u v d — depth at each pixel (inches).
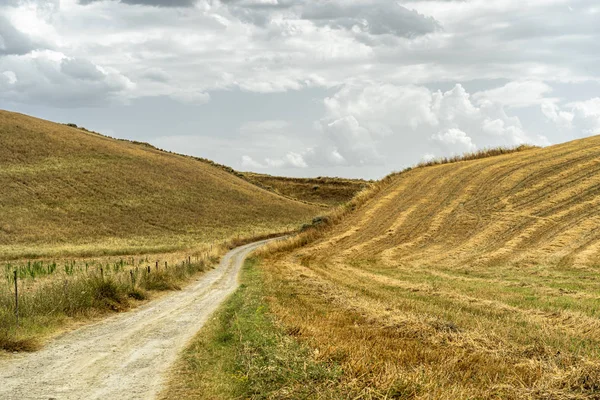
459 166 2497.5
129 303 815.1
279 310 668.1
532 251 1386.6
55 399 346.9
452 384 340.8
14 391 364.2
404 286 968.9
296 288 986.1
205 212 3631.9
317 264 1550.2
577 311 645.9
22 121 4227.4
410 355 416.2
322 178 6865.2
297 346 422.0
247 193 4473.4
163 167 4296.3
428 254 1547.7
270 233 3319.4
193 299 906.1
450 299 791.1
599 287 900.6
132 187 3639.3
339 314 653.3
